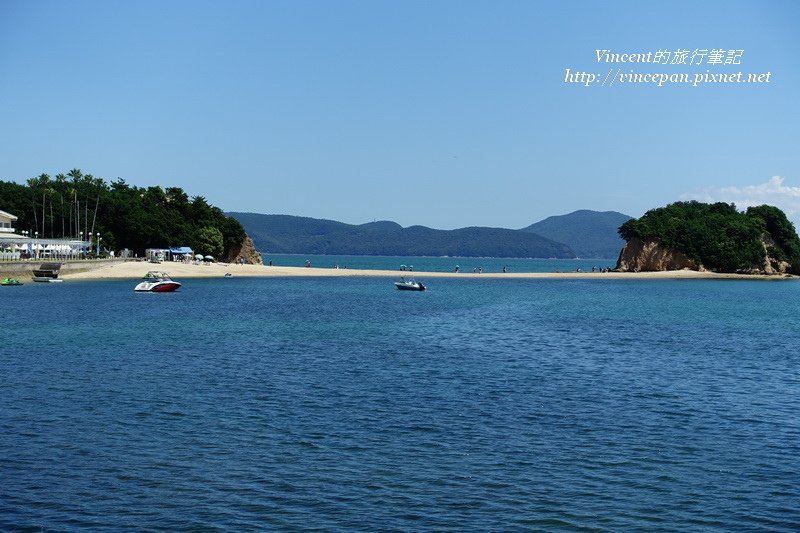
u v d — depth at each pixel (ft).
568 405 130.41
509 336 234.38
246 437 106.11
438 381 150.61
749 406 132.98
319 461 95.71
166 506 80.48
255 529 75.05
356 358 180.24
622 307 375.25
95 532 73.97
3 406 122.83
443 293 482.69
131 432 107.96
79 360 171.32
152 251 646.33
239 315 293.23
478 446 103.55
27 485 85.92
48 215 638.12
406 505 81.66
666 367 175.42
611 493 86.43
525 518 78.89
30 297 366.43
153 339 211.61
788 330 271.28
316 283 569.23
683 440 108.78
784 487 89.45
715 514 80.89
